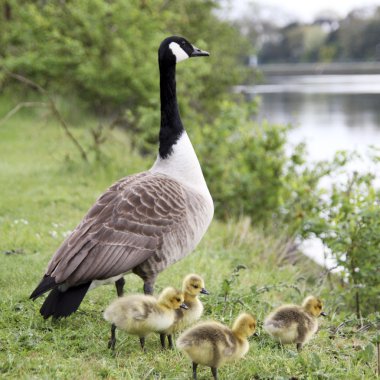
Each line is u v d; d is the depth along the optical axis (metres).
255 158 15.63
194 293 6.83
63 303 6.63
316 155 28.91
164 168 8.20
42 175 16.78
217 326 6.05
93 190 15.70
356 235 10.48
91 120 26.14
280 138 15.86
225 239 13.03
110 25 24.75
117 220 6.96
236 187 15.72
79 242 6.80
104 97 25.08
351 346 7.45
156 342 7.05
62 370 6.20
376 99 62.88
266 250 12.57
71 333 7.09
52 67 25.03
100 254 6.79
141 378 6.11
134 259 6.95
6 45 27.72
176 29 29.33
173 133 8.26
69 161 17.72
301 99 63.16
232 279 8.48
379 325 8.50
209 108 27.38
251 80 36.12
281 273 11.38
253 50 38.81
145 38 24.06
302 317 6.86
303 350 7.16
